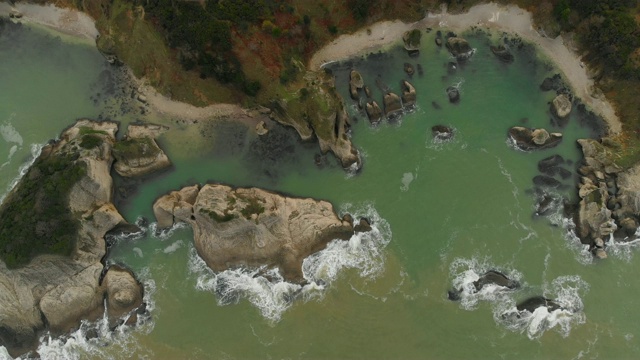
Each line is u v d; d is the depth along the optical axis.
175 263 54.16
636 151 56.75
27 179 54.50
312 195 56.47
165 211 54.28
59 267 50.91
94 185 53.53
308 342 50.81
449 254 53.72
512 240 54.19
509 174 57.19
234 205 52.53
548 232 54.50
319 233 53.66
